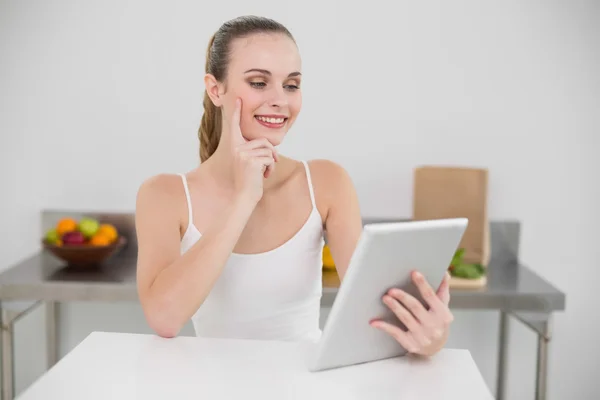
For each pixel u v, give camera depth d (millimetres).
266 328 1320
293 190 1363
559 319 2537
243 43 1184
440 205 2291
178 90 2422
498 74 2418
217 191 1311
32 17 2383
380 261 818
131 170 2461
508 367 2557
